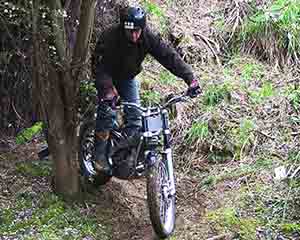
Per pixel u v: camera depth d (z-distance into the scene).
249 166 5.52
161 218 4.51
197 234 4.60
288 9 7.32
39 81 4.76
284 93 6.52
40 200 4.90
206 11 7.77
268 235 4.44
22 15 4.96
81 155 5.16
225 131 5.98
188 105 6.34
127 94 5.05
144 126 4.54
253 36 7.32
